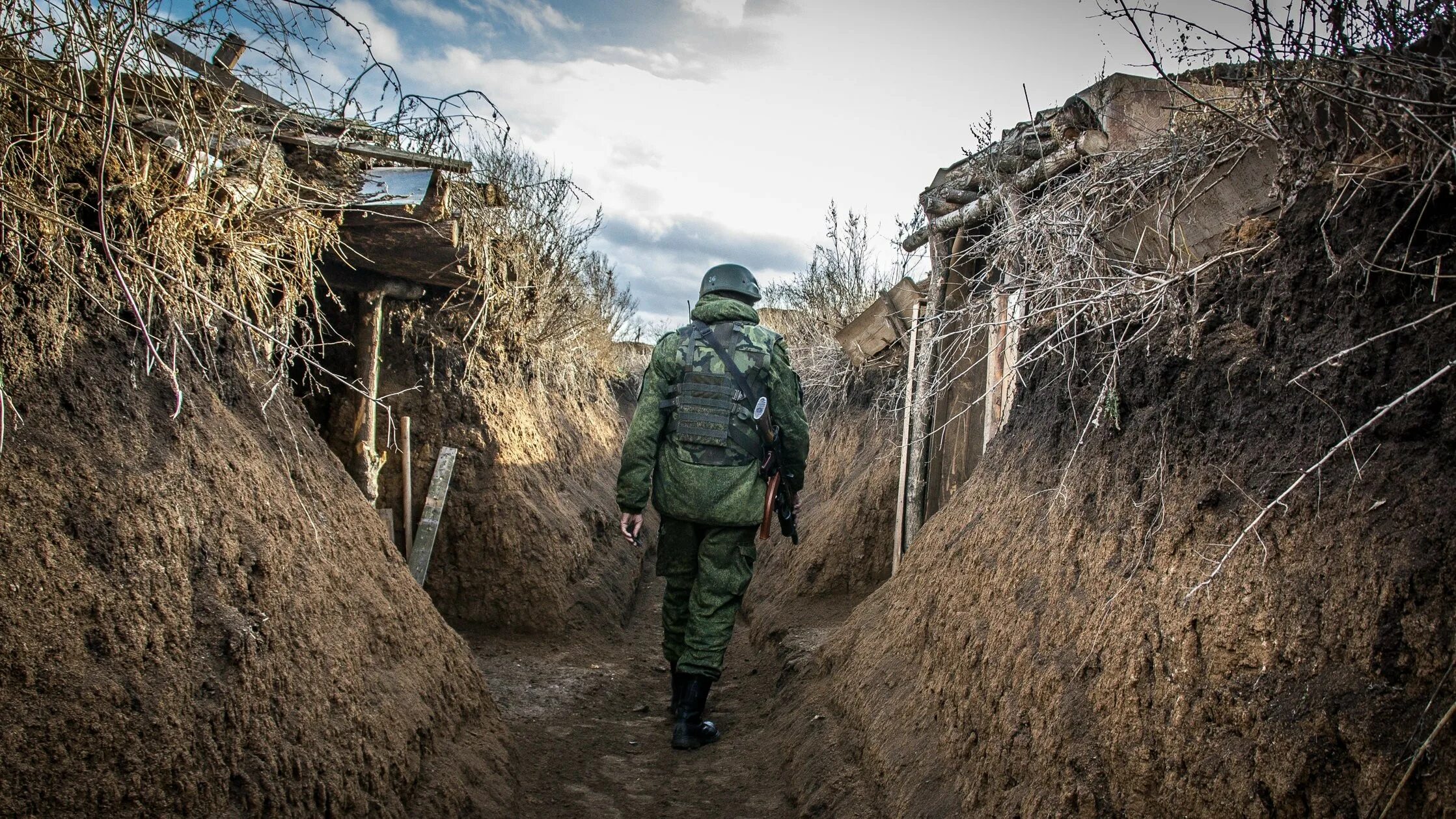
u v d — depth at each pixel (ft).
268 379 10.18
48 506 6.11
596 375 39.55
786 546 24.68
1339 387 5.49
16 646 5.52
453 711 10.89
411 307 19.36
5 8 6.67
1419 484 4.79
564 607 19.86
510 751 11.82
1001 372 13.17
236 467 8.23
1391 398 5.14
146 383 7.50
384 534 11.38
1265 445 5.95
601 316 39.01
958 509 11.75
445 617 19.29
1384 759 4.31
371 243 13.47
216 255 9.24
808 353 34.24
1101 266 8.86
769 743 12.89
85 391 6.81
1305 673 4.91
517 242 23.49
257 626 7.41
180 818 5.92
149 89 8.34
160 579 6.65
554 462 24.95
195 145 8.17
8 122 6.70
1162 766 5.60
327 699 8.01
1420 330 5.10
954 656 9.21
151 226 7.88
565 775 11.98
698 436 13.08
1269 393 6.11
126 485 6.69
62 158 7.11
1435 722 4.22
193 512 7.30
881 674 11.18
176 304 8.08
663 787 11.84
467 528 19.44
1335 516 5.13
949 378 15.16
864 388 27.30
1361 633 4.70
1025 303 10.71
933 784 8.36
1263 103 7.17
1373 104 5.48
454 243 13.56
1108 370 8.42
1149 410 7.41
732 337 13.46
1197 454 6.56
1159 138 9.07
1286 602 5.16
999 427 12.82
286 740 7.22
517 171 25.44
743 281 14.01
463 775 9.89
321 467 10.49
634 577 26.89
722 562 13.38
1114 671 6.29
